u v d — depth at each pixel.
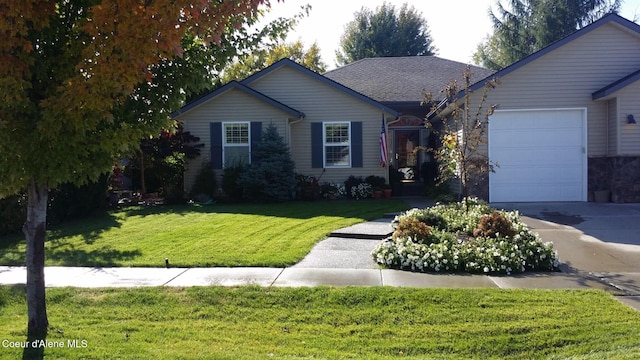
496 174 13.62
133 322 4.96
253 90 16.30
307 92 17.09
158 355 4.09
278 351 4.22
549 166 13.60
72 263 7.55
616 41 13.42
